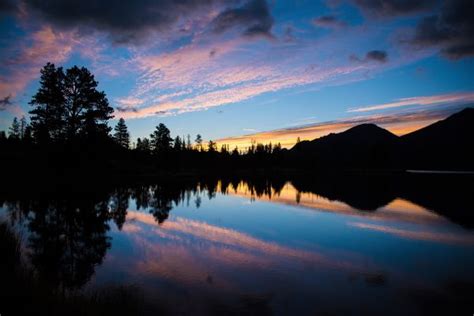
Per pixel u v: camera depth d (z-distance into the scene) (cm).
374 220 2011
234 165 13762
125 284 848
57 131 3659
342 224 1855
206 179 6931
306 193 4028
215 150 13412
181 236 1470
